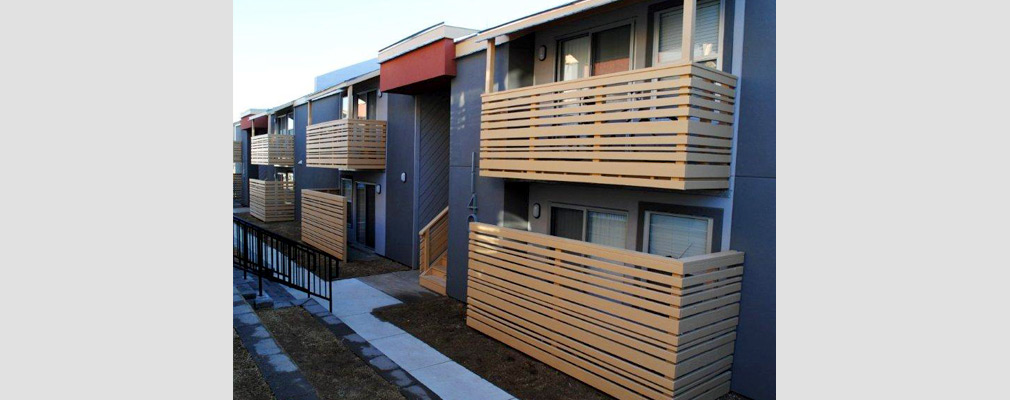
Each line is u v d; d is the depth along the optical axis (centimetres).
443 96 1407
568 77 902
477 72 1040
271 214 2348
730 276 640
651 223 768
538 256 776
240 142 3566
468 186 1068
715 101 630
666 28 745
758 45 633
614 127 670
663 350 602
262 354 679
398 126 1462
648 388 622
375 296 1109
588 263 694
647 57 766
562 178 748
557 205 926
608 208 826
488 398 657
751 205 642
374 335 866
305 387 595
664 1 739
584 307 702
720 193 671
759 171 633
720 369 654
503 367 753
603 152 685
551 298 750
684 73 598
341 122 1496
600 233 854
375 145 1513
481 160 900
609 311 667
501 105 854
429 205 1403
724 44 668
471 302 912
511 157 836
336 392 634
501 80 947
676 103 603
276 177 2756
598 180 697
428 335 876
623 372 652
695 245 710
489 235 869
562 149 743
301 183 2280
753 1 639
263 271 1114
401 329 902
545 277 759
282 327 829
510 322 830
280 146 2334
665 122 614
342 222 1459
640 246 775
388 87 1302
